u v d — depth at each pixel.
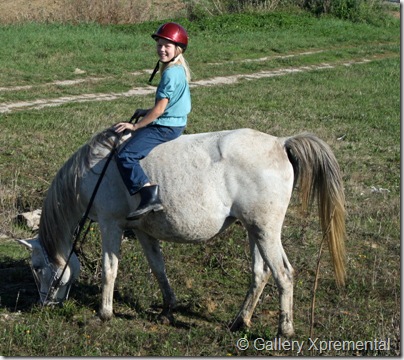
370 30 28.09
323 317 6.75
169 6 29.80
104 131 6.49
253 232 6.11
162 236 6.34
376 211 9.59
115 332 6.32
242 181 6.02
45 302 6.75
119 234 6.49
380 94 17.98
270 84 18.75
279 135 13.17
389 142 13.20
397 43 26.48
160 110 6.14
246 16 27.17
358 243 8.58
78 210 6.63
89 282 7.38
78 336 6.25
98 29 24.11
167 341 6.16
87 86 17.39
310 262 7.95
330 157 6.16
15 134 12.51
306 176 6.20
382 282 7.57
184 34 6.23
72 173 6.53
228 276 7.62
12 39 21.25
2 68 18.23
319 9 29.97
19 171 10.49
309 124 14.34
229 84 18.59
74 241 6.68
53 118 13.77
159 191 6.13
